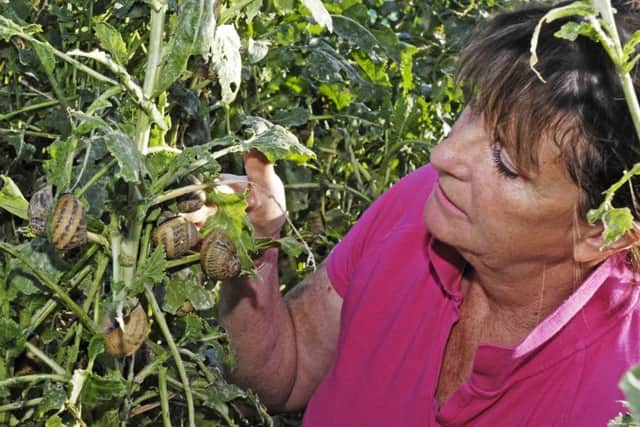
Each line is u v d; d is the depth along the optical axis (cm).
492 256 141
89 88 179
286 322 187
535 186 131
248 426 197
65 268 148
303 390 194
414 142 266
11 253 142
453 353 164
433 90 292
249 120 154
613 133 126
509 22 134
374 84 264
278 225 162
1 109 183
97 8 183
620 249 137
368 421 166
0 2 171
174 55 131
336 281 185
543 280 145
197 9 129
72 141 131
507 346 154
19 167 186
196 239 144
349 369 169
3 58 186
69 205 133
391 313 166
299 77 258
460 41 288
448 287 156
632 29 130
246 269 149
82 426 140
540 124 126
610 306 147
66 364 148
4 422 149
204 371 163
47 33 187
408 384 162
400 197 180
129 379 154
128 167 126
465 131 134
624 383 68
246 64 215
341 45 267
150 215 142
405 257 167
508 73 128
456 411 154
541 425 148
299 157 153
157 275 138
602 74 126
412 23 314
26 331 147
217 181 151
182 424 178
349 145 274
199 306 156
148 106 134
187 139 196
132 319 142
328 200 282
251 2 138
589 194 130
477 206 136
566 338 147
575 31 94
